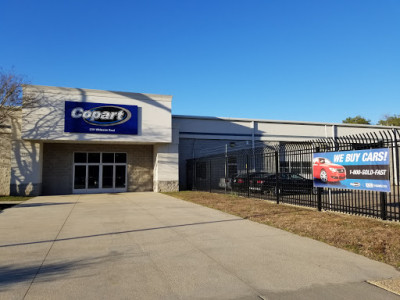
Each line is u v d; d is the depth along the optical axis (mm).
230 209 11617
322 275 4695
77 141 19438
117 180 22422
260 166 23266
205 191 21016
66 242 6855
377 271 4855
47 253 5961
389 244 6074
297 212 10180
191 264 5262
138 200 16062
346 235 6906
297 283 4379
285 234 7496
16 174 18625
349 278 4562
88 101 19203
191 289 4184
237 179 17531
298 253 5871
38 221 9609
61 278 4613
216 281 4469
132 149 22906
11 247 6422
